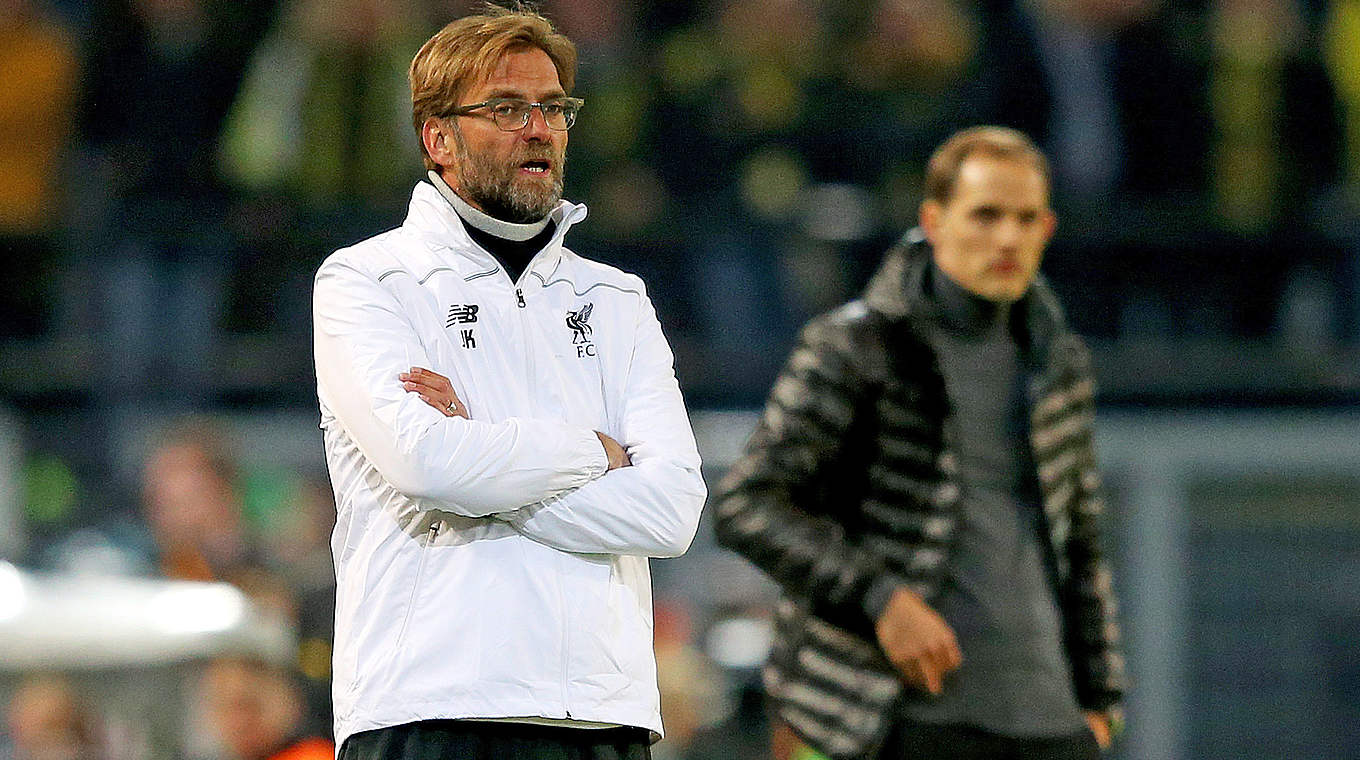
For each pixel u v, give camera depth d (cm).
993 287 1816
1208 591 3756
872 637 1798
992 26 4116
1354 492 3775
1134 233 3938
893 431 1817
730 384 3769
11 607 2606
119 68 4025
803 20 4009
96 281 3897
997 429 1828
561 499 1371
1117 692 1883
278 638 2594
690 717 3103
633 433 1439
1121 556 3766
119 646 2566
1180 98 4003
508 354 1413
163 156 3972
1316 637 3744
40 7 4166
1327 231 3944
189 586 2666
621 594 1399
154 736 2555
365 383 1370
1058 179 3988
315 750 2408
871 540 1823
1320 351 3838
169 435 3491
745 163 3953
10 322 3928
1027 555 1819
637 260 3881
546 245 1447
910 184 3950
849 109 3981
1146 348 3853
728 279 3869
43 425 3769
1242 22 4041
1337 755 3712
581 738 1370
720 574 3541
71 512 3672
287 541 3250
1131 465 3791
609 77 3938
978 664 1786
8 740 2566
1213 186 4006
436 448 1338
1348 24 4066
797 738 1836
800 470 1817
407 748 1334
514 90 1416
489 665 1334
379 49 3953
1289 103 4034
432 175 1458
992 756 1783
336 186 3953
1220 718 3719
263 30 4038
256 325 3878
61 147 4066
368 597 1370
